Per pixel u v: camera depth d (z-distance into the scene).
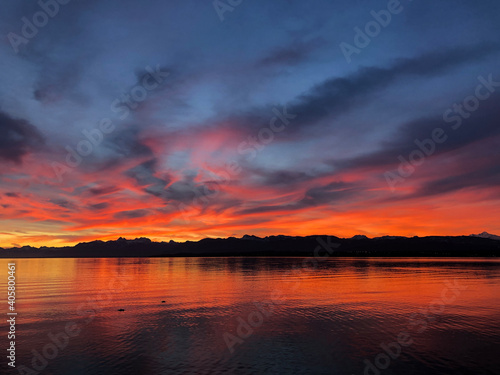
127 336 22.33
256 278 67.44
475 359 17.64
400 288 48.09
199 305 34.34
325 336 22.05
